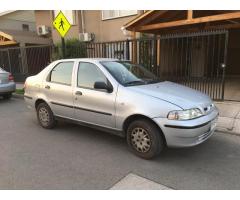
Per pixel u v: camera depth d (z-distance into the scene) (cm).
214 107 477
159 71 1114
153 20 1077
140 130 442
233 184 360
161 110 412
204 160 438
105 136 564
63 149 494
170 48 1303
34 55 1462
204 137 430
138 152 450
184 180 372
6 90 1010
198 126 406
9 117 751
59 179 379
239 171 398
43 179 379
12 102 998
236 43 1659
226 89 1061
